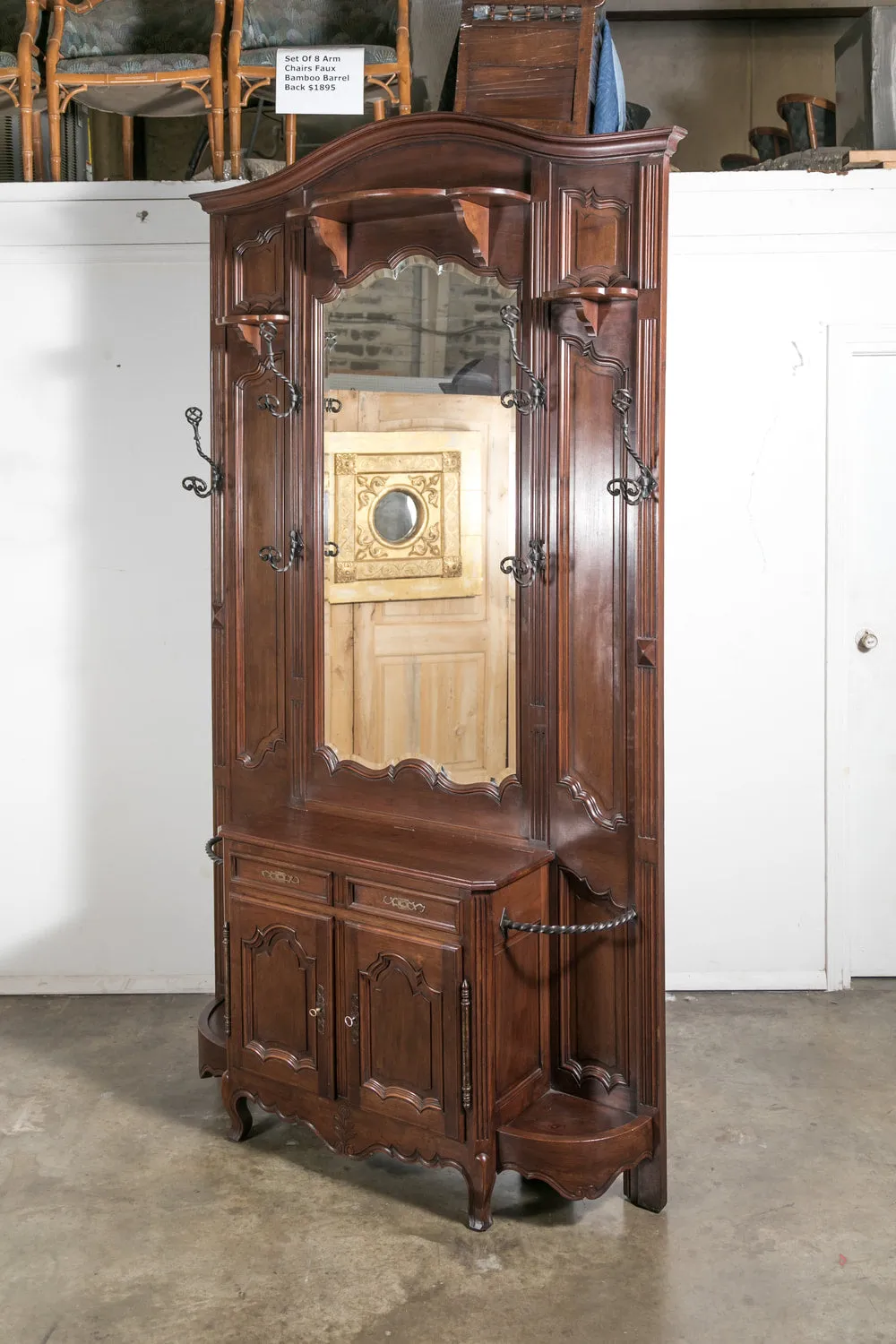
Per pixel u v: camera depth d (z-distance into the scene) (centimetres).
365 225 274
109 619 372
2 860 379
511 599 269
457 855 265
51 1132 297
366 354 279
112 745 376
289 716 301
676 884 379
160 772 377
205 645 372
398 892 258
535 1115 264
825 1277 240
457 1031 252
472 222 255
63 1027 359
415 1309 231
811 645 371
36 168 394
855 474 375
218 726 316
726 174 358
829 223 358
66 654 374
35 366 365
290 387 285
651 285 243
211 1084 324
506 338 263
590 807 263
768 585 370
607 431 254
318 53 328
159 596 371
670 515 368
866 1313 229
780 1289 237
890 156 354
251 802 313
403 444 277
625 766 258
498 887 248
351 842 274
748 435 366
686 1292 236
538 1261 246
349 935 265
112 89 372
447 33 411
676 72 595
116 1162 284
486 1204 255
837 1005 371
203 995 383
